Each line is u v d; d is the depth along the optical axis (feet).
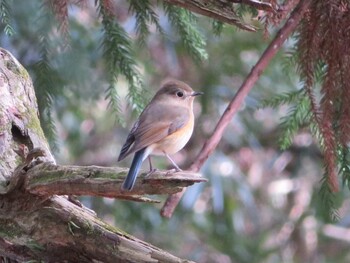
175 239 48.93
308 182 55.72
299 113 31.65
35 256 23.38
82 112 44.70
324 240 54.95
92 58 40.93
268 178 58.44
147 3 30.17
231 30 45.01
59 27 27.37
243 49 47.83
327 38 23.59
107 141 51.65
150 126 26.07
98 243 22.94
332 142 24.88
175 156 50.49
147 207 47.83
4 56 27.53
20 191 23.26
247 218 55.42
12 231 23.39
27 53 38.01
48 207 23.30
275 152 55.52
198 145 50.26
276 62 45.34
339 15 23.17
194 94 28.48
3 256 23.68
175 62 47.47
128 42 31.94
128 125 47.60
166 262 22.57
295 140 55.52
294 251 55.21
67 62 37.37
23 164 23.13
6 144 25.40
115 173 21.27
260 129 52.95
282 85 47.24
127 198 22.36
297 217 55.67
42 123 34.27
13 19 37.63
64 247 23.22
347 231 54.44
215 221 51.49
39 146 25.84
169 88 28.22
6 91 26.66
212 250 51.19
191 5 23.30
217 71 48.32
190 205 49.55
